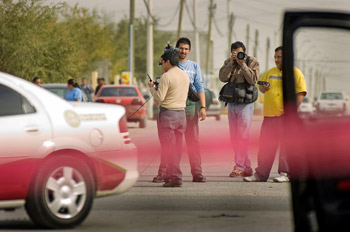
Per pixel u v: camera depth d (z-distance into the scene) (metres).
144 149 43.62
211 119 98.19
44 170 17.44
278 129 26.83
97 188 18.42
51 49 82.00
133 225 18.00
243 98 28.03
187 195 23.44
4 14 77.31
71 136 17.92
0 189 17.05
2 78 17.78
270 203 21.59
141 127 67.25
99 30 132.25
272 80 26.83
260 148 27.11
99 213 19.97
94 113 18.53
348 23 11.62
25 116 17.52
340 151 11.09
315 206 11.29
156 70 164.75
